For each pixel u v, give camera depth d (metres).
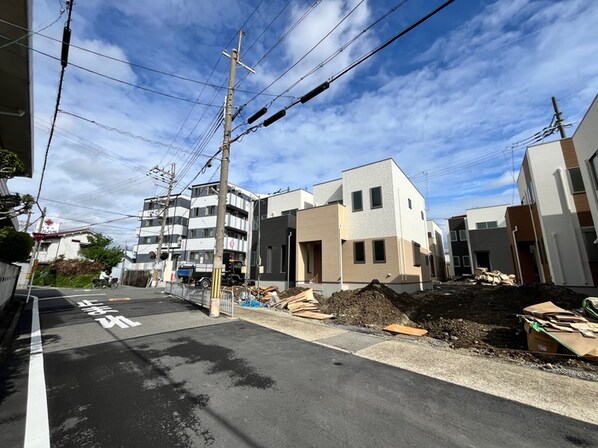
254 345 5.81
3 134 9.07
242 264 24.73
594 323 5.48
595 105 7.68
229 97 10.41
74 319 8.38
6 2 4.87
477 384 3.92
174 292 15.52
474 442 2.61
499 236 25.70
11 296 11.38
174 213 33.94
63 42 5.73
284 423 2.91
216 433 2.72
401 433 2.74
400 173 16.38
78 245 31.81
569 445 2.57
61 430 2.76
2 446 2.50
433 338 6.98
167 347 5.60
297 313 10.14
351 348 5.67
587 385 3.87
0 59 6.16
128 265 38.88
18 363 4.65
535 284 10.82
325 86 6.14
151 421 2.93
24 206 6.25
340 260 15.21
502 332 6.87
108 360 4.81
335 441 2.60
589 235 10.67
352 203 16.16
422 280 17.97
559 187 11.54
